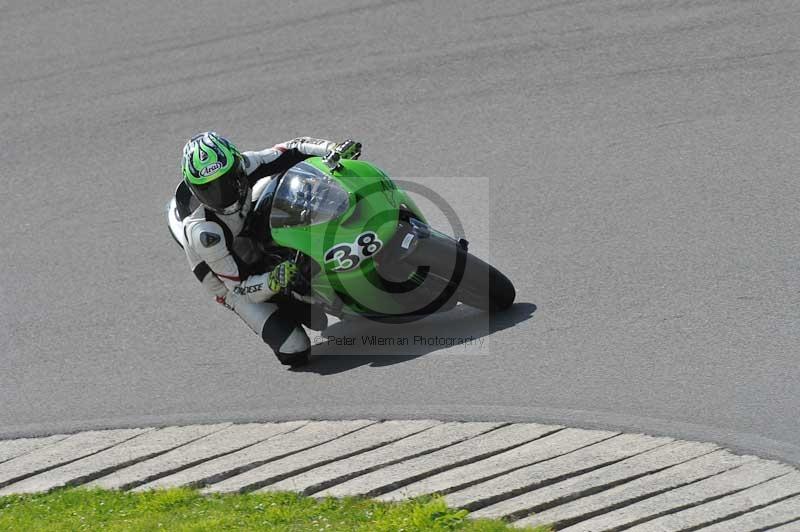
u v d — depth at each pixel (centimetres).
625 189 3309
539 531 1825
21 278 3478
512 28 4609
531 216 3262
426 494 2020
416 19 4884
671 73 4003
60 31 5556
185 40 5184
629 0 4647
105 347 2983
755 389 2244
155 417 2583
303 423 2422
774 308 2539
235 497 2142
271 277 2542
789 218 2962
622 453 2081
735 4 4409
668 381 2323
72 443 2522
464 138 3866
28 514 2200
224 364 2789
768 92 3741
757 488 1903
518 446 2167
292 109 4331
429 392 2453
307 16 5175
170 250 3494
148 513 2128
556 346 2544
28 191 4116
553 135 3759
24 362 2984
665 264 2836
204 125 4353
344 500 2050
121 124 4500
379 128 4053
